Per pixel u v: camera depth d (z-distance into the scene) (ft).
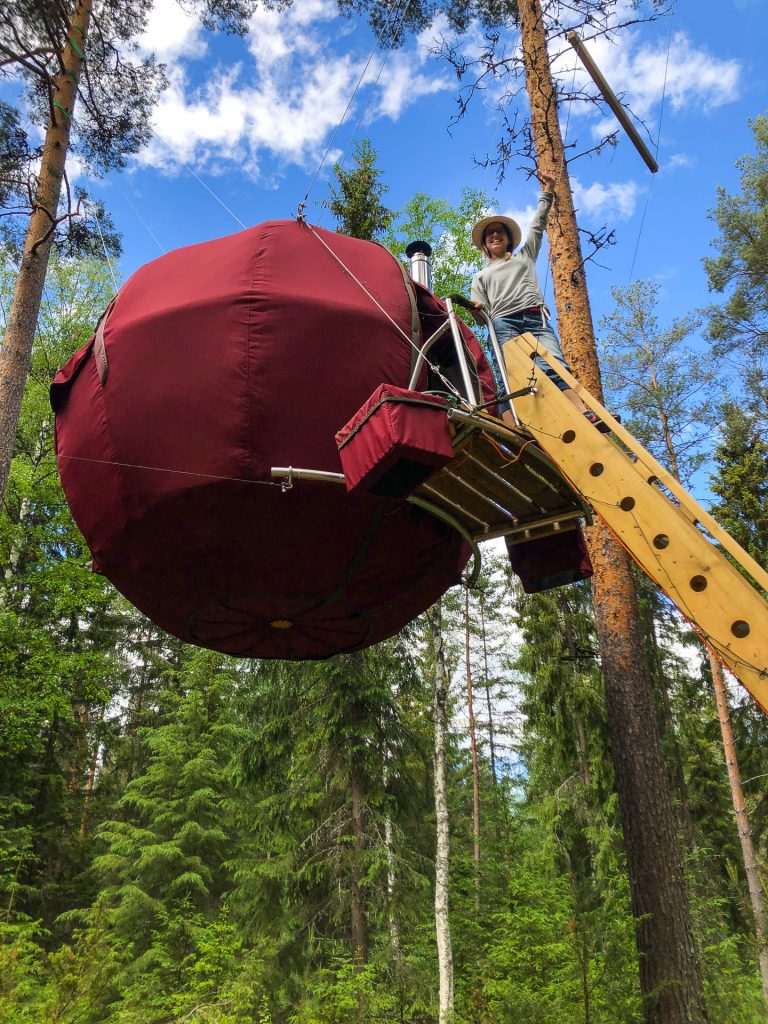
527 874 30.73
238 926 41.55
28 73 28.04
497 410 14.19
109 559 12.89
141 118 32.50
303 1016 28.14
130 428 11.55
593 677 48.32
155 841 52.85
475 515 13.70
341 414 11.21
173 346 11.46
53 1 25.53
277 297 11.42
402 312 12.21
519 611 52.47
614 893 26.81
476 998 21.38
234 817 54.19
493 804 84.02
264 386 11.06
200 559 11.98
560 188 24.94
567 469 11.05
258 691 44.50
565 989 18.85
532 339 12.69
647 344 63.77
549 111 25.76
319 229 13.03
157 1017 30.78
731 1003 25.73
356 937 38.06
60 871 57.72
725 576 9.32
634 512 10.22
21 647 47.52
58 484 50.29
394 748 42.09
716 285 61.93
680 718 65.87
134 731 73.87
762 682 8.62
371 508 11.66
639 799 19.60
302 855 41.14
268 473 11.03
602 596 21.86
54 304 58.44
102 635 69.62
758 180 60.80
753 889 43.73
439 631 35.99
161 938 44.42
